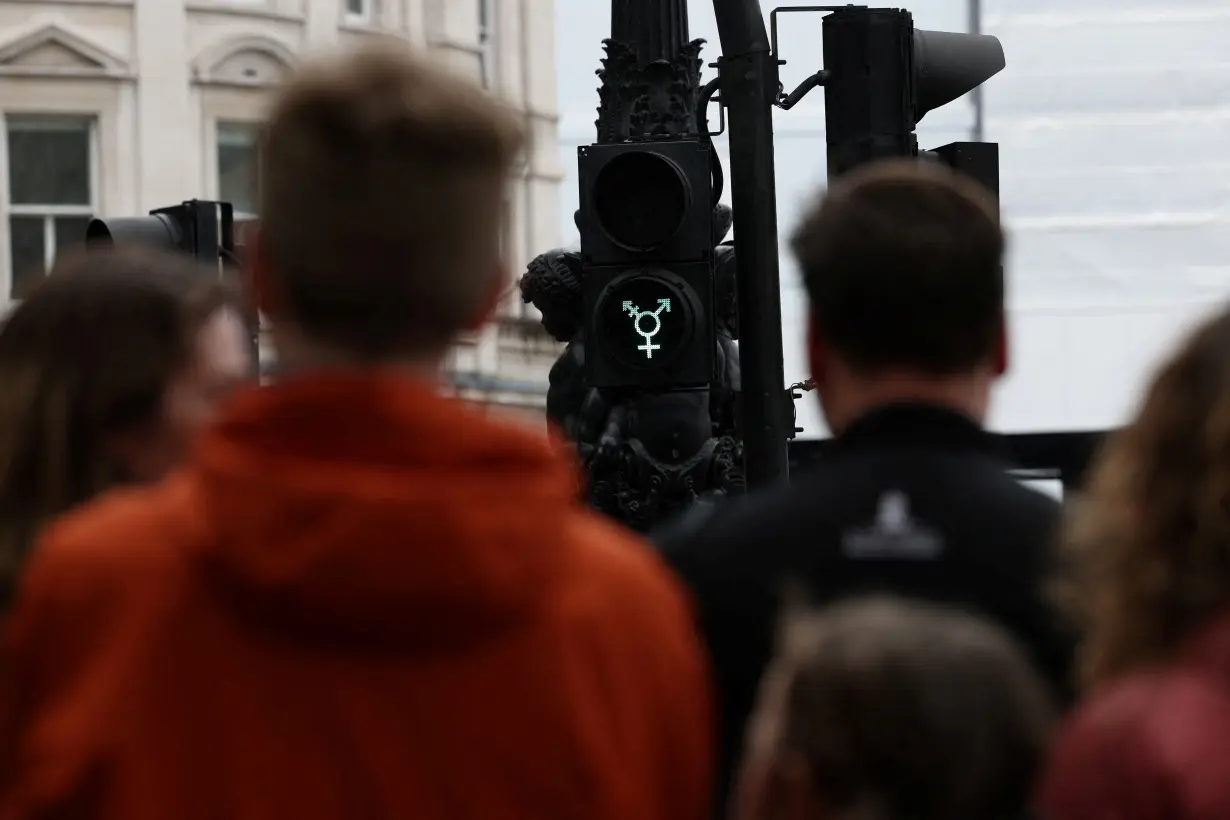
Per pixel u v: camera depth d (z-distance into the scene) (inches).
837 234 159.0
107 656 120.3
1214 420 135.9
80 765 119.1
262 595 117.8
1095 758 122.6
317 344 125.3
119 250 178.7
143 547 121.3
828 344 161.3
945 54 333.7
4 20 1631.4
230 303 178.9
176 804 118.6
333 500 117.2
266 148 125.7
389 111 123.8
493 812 119.7
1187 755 121.2
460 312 126.3
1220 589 135.1
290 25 1705.2
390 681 119.2
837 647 119.5
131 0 1654.8
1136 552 137.4
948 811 116.9
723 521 160.2
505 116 128.1
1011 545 153.4
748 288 316.5
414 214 123.4
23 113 1638.8
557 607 122.1
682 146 337.4
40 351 171.6
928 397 159.3
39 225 1642.5
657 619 125.9
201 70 1669.5
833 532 155.1
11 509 168.7
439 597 118.0
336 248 123.4
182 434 174.1
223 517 118.6
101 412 171.0
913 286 156.7
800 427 374.6
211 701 119.0
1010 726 118.0
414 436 120.3
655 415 419.8
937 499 154.9
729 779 156.6
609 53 436.8
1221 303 142.4
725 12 319.9
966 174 352.5
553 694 120.9
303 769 118.6
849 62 323.3
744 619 155.6
